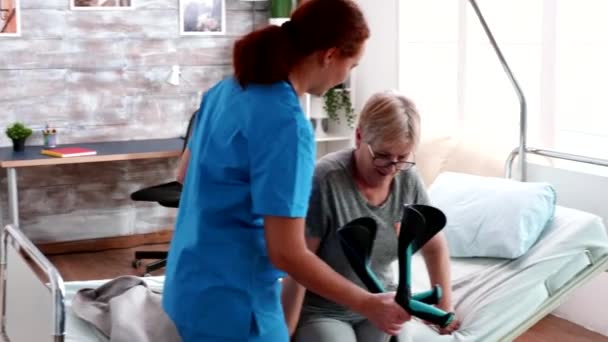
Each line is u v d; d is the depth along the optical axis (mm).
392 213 2209
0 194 4832
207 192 1746
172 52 5180
